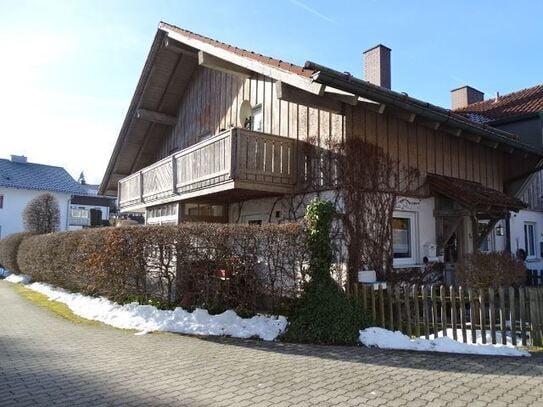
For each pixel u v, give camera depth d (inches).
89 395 199.2
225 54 464.8
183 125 708.0
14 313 446.3
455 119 420.5
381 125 434.3
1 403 190.5
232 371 233.8
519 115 577.6
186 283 364.2
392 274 421.1
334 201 409.1
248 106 557.9
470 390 202.1
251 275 339.6
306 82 351.9
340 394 197.8
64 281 583.8
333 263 371.9
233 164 408.5
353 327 300.2
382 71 623.5
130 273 404.2
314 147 434.9
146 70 652.1
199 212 565.3
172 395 198.1
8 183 1539.1
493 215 459.2
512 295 291.4
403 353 270.7
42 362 255.8
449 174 490.6
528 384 209.9
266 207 490.9
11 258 882.8
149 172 616.4
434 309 297.6
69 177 1747.0
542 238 644.1
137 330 347.9
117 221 1123.3
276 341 304.5
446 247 485.1
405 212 450.9
